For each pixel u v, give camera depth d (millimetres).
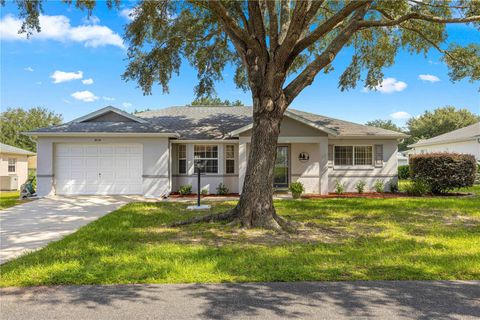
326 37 13289
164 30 11703
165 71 12414
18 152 22734
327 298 3664
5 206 11281
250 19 8789
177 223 8031
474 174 14609
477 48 11273
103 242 6285
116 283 4121
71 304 3516
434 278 4281
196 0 7723
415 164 15414
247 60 8648
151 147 14141
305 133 14562
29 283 4105
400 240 6441
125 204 11836
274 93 8156
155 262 4902
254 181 8062
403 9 10016
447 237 6633
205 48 12859
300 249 5797
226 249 5746
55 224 8250
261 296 3721
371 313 3307
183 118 17797
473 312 3328
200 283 4117
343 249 5773
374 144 15969
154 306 3463
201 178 15453
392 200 12461
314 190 15766
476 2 8938
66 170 14211
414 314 3287
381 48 12875
